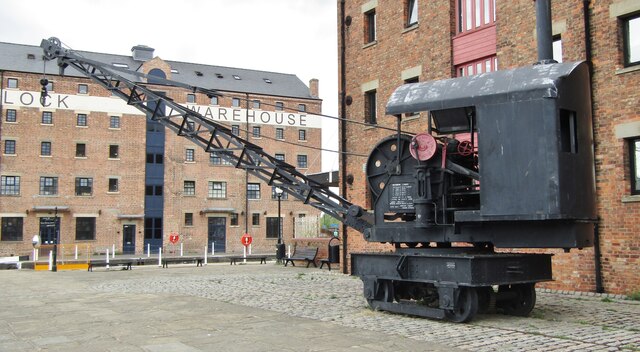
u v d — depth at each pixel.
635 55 12.15
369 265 10.27
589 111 8.95
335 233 32.31
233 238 51.00
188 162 50.03
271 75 58.28
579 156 8.51
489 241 9.05
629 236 11.71
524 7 14.03
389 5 18.30
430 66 16.75
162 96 14.88
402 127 17.31
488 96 8.75
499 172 8.56
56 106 45.47
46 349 6.98
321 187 12.52
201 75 53.59
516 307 9.54
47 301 12.14
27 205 43.97
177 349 6.88
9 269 27.84
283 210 52.84
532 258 9.36
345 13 20.08
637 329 8.02
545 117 8.23
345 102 19.84
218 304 11.23
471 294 8.61
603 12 12.45
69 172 45.47
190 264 30.14
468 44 15.77
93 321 9.20
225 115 51.50
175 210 49.22
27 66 45.56
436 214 9.48
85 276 20.41
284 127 53.97
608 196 12.12
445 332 7.91
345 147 19.62
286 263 25.19
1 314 10.12
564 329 8.04
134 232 47.22
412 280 9.41
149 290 14.38
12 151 44.09
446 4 16.36
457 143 9.48
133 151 47.66
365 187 18.59
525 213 8.28
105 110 47.03
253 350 6.77
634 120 11.77
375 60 18.70
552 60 9.12
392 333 7.86
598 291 12.12
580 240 8.51
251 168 13.20
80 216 45.44
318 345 7.05
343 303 11.24
